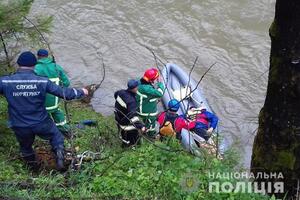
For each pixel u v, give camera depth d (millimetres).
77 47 13133
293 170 5273
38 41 8344
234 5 14508
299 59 4832
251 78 12180
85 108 10617
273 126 5242
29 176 6281
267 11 14312
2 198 5086
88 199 5383
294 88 4938
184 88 10922
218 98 11500
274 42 4969
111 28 13828
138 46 13211
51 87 6473
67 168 6590
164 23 13977
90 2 14727
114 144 8109
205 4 14562
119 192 5512
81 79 12023
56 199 5371
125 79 12086
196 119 8930
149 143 7094
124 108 7891
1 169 6254
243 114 11031
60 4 14594
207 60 12711
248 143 9594
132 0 14812
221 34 13609
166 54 12945
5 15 7527
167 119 8453
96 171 6145
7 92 6441
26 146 6805
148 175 5770
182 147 7203
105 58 12789
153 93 8398
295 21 4746
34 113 6547
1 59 8031
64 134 8328
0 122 7465
